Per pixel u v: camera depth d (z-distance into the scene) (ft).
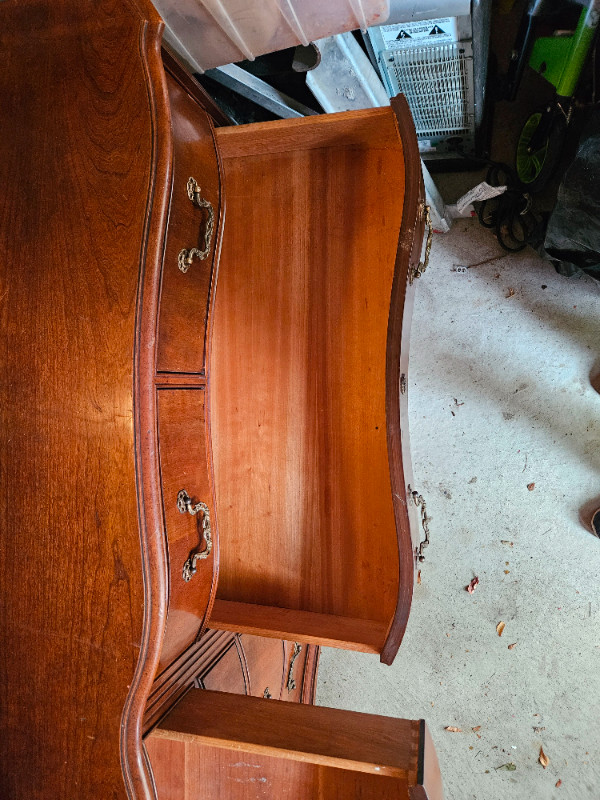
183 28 4.14
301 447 4.94
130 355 2.73
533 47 5.66
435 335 6.62
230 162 5.00
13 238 2.91
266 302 4.99
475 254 6.57
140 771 2.98
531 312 6.40
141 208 2.76
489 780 6.24
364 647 4.09
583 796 6.02
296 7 3.96
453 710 6.40
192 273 3.11
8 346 2.91
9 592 3.04
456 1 4.06
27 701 3.07
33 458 2.92
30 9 3.08
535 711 6.23
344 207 4.79
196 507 3.13
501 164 6.24
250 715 3.65
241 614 4.58
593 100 4.94
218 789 3.79
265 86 5.05
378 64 4.99
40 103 2.98
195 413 3.21
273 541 4.98
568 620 6.22
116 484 2.79
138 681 2.90
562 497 6.27
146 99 2.85
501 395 6.44
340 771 3.65
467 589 6.45
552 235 5.47
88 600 2.92
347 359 4.83
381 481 4.76
